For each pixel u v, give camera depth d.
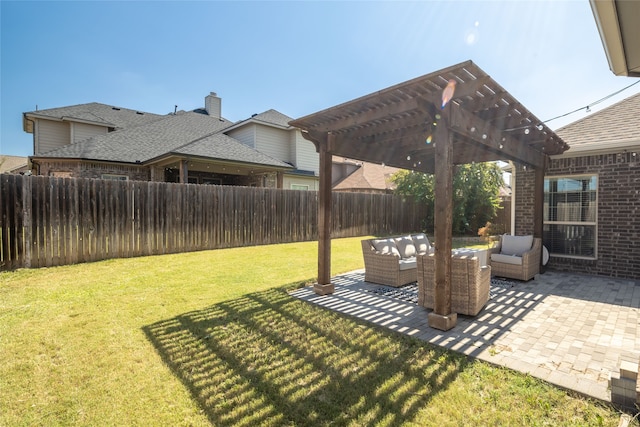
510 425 2.21
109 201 7.80
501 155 6.41
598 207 6.80
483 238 13.38
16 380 2.76
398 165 6.94
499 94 3.71
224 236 9.93
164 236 8.73
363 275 6.74
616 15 2.31
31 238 6.75
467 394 2.56
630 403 2.33
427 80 3.44
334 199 12.96
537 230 6.92
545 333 3.73
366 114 4.44
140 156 12.74
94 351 3.26
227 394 2.60
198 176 15.23
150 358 3.14
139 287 5.54
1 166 30.70
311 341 3.53
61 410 2.39
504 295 5.31
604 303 4.86
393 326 3.96
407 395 2.56
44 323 3.94
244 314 4.33
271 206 11.07
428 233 15.94
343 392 2.62
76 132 14.45
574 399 2.47
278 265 7.52
